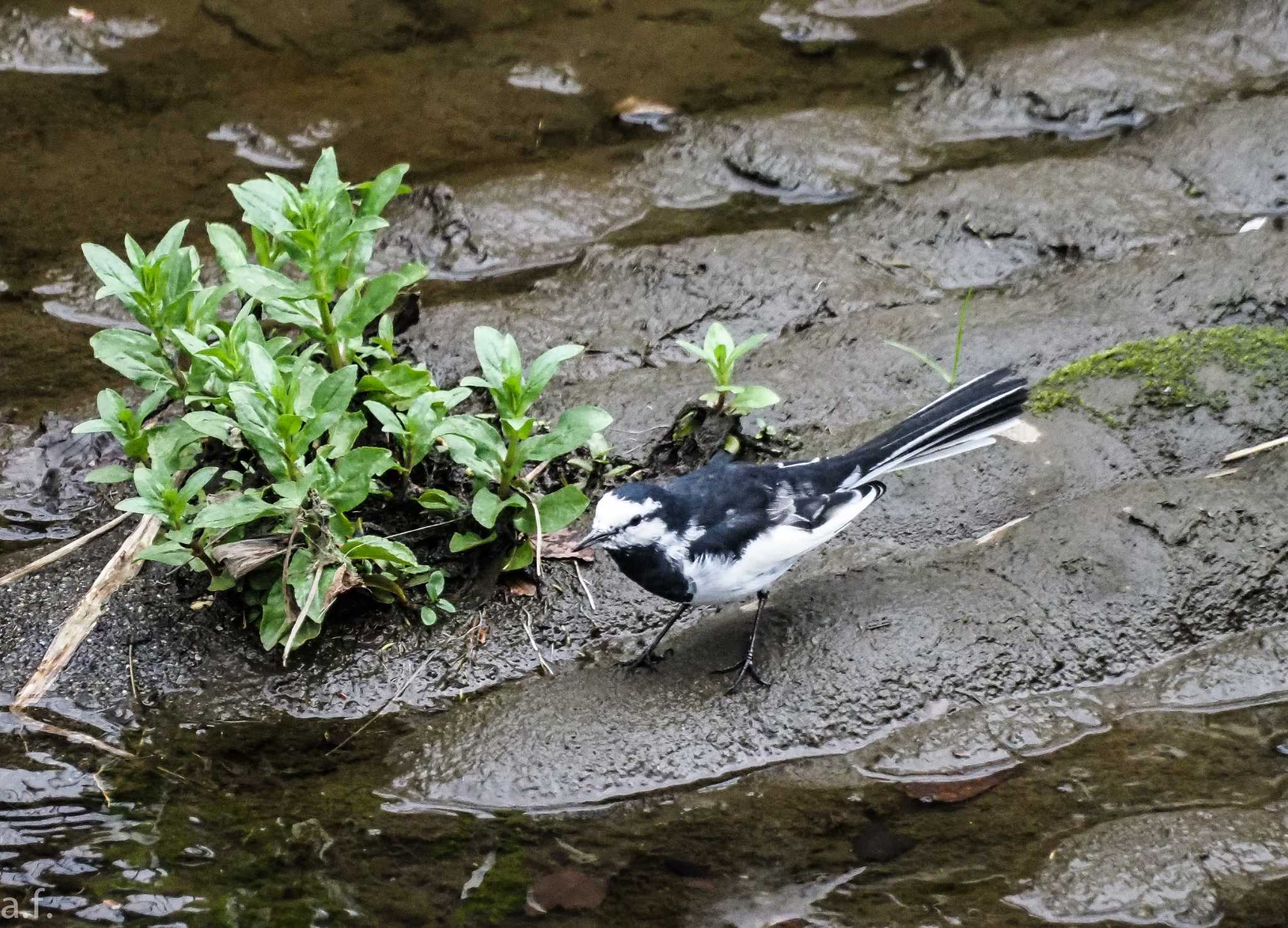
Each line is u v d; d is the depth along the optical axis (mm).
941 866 7906
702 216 14414
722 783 8500
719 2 17859
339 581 9148
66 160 14812
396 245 13695
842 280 13016
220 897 7824
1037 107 15758
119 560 9664
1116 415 10859
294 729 8961
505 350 9523
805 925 7574
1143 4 17594
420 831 8273
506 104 16109
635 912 7707
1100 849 7895
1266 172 14234
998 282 13250
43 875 7965
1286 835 7902
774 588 9680
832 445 10766
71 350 12258
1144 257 12969
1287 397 10906
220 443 10367
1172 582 9375
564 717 8789
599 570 9922
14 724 8906
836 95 16328
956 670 8961
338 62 16750
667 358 12211
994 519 10219
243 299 11695
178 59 16641
